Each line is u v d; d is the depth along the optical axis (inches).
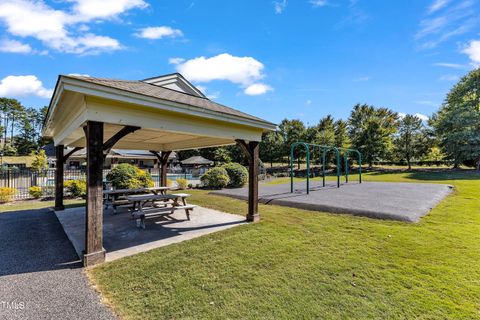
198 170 1101.1
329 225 204.2
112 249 153.7
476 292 101.5
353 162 1023.0
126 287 107.3
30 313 88.7
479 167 760.3
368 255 140.3
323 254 142.4
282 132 1266.0
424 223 206.2
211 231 191.3
